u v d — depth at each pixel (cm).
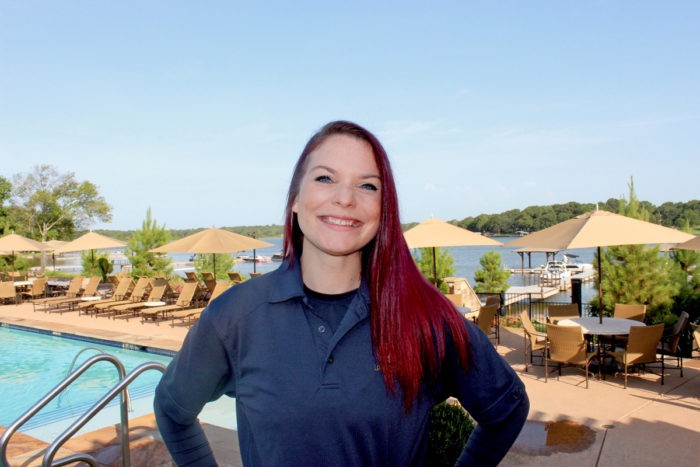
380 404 121
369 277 133
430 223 1006
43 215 4719
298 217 138
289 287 129
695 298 997
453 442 333
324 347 124
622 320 786
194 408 139
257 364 125
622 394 644
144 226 2067
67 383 296
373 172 135
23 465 393
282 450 119
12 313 1491
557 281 3816
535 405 606
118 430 466
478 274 1906
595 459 455
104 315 1419
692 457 457
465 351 130
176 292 1731
